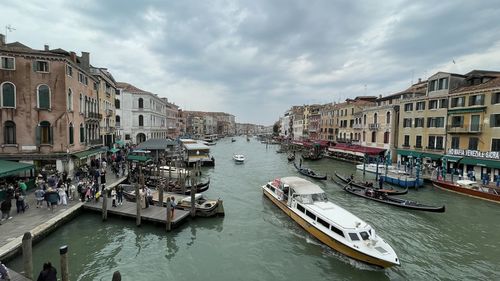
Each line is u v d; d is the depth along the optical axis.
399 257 12.45
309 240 14.04
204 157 39.25
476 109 26.14
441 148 30.34
